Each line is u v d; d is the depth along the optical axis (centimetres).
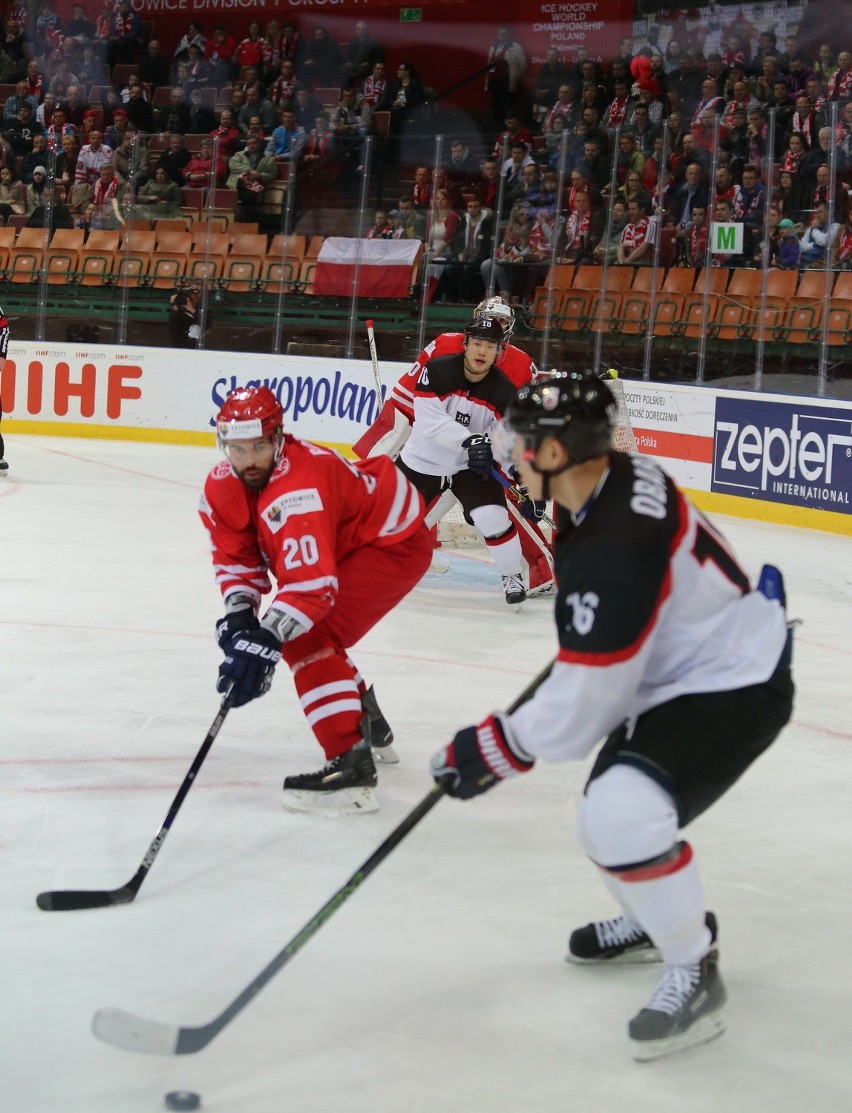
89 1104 256
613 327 1380
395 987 313
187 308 1644
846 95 1634
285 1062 277
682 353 1320
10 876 369
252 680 380
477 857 399
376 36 2166
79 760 472
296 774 466
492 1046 287
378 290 1562
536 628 739
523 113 1984
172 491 1246
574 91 1855
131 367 1658
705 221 1313
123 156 1723
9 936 330
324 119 1944
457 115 1983
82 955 322
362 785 425
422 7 2127
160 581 822
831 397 1174
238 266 1633
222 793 445
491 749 277
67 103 2084
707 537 277
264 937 337
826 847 418
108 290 1680
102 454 1520
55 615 712
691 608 273
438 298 1535
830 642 727
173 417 1650
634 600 258
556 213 1430
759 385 1247
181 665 612
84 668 600
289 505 391
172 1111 255
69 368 1677
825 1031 299
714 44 1844
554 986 317
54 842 396
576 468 265
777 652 284
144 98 2078
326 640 425
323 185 1612
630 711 285
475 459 739
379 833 414
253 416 378
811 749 526
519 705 305
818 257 1210
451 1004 305
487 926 350
